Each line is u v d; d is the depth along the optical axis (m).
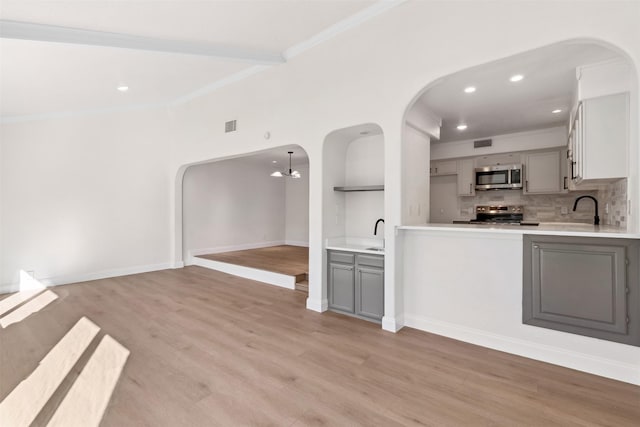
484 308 2.74
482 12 2.46
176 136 5.93
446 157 6.04
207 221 6.92
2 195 4.52
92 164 5.28
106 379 2.27
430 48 2.74
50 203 4.90
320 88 3.58
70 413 1.90
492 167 5.59
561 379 2.22
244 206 7.77
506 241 2.62
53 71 3.66
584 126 2.75
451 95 3.60
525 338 2.56
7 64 3.38
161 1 2.67
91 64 3.62
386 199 3.09
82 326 3.27
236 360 2.53
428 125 4.06
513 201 5.68
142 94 5.05
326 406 1.95
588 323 2.28
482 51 2.47
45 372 2.38
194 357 2.59
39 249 4.81
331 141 3.76
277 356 2.60
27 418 1.86
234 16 3.03
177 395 2.07
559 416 1.84
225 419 1.83
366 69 3.17
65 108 4.89
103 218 5.40
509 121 4.62
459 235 2.85
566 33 2.12
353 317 3.49
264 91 4.21
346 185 4.09
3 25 2.70
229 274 5.70
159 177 6.05
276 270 5.08
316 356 2.59
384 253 3.14
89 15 2.78
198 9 2.85
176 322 3.37
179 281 5.19
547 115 4.34
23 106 4.46
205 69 4.27
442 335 2.97
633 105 2.09
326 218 3.74
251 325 3.27
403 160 3.02
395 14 2.96
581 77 2.80
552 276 2.41
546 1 2.19
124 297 4.29
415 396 2.05
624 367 2.18
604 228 2.84
